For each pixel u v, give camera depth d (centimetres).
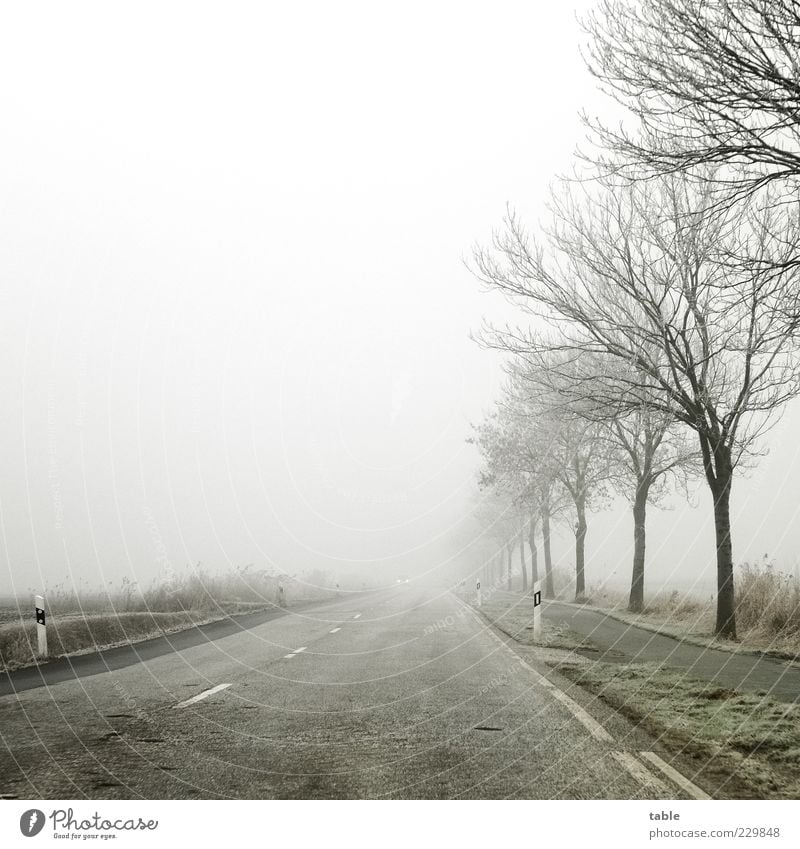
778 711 707
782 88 799
